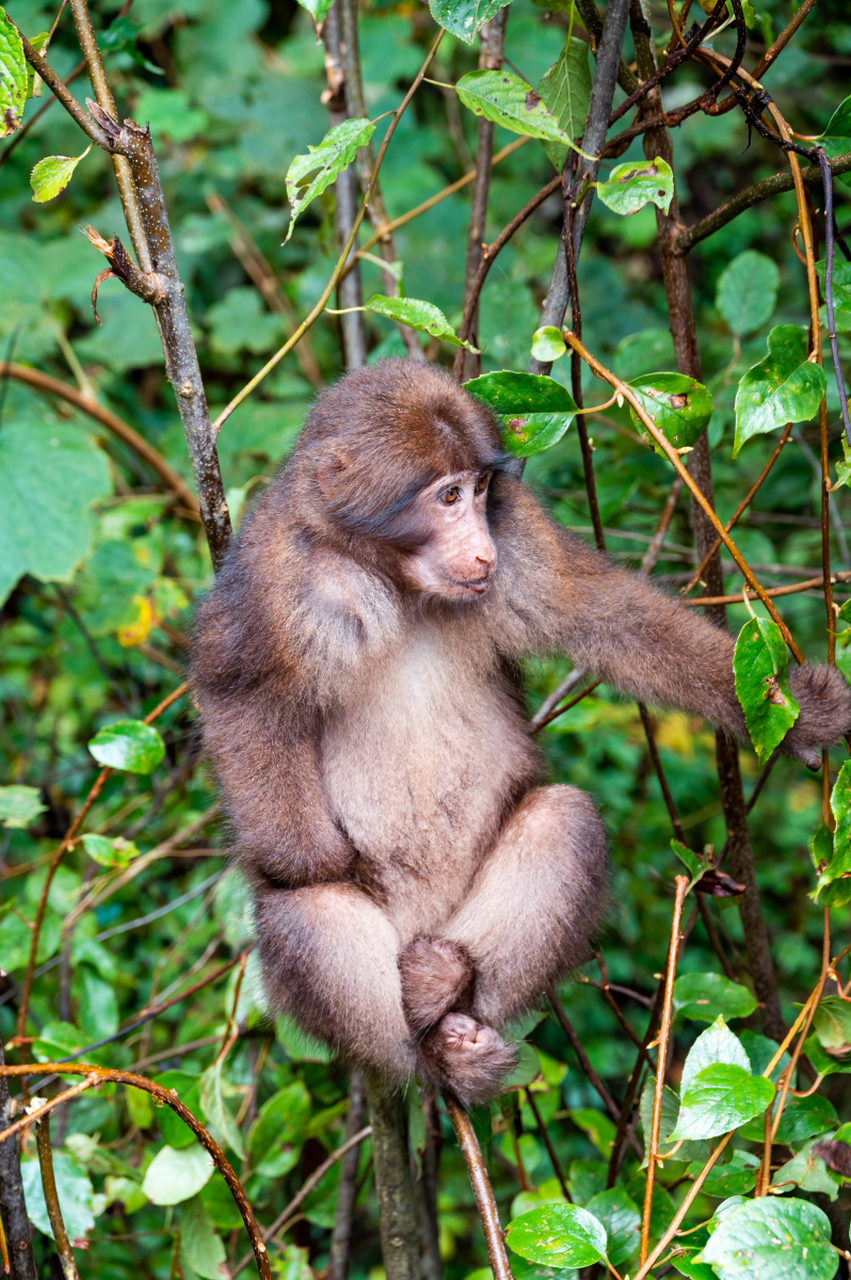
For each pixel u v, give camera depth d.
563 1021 4.15
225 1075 4.76
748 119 3.16
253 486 6.70
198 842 5.98
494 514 3.71
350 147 3.10
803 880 7.70
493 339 4.80
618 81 3.71
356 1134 4.43
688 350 3.82
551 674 5.45
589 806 3.82
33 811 4.33
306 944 3.64
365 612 3.57
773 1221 2.42
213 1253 3.86
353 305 4.68
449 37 8.59
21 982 5.29
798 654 2.99
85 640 6.38
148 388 8.78
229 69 8.48
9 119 2.80
